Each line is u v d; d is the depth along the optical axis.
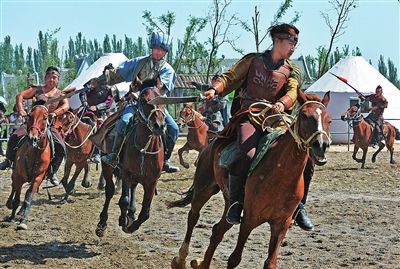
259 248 10.66
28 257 10.04
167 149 12.02
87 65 55.88
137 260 9.93
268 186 7.47
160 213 13.94
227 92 8.44
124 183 10.99
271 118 7.99
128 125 10.97
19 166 12.22
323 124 7.10
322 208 14.55
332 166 23.52
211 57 43.59
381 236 11.70
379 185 18.59
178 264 9.21
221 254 10.27
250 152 7.77
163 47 11.37
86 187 17.28
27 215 12.12
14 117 30.02
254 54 8.35
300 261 9.85
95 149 16.27
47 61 53.78
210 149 8.70
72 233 11.77
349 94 35.53
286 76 8.25
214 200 15.47
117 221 12.97
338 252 10.42
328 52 45.50
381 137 24.05
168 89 11.36
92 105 16.38
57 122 13.37
